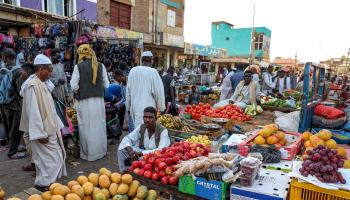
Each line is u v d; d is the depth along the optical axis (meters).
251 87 6.25
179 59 21.08
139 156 3.26
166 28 18.39
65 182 4.18
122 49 9.46
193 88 13.14
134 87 4.91
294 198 2.13
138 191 2.41
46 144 3.80
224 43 39.97
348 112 5.59
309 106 4.43
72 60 8.01
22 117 3.96
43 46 8.30
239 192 2.22
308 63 4.25
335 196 1.97
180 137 4.25
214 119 4.73
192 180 2.35
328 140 3.07
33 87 3.64
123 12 15.58
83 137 5.04
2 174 4.36
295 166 2.34
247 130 4.54
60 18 10.12
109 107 6.25
